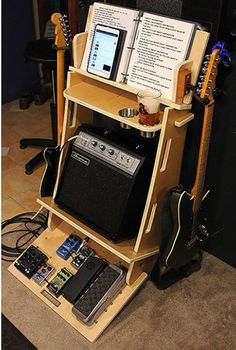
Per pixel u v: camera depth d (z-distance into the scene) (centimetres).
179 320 162
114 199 155
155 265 174
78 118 171
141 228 153
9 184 232
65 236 185
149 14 139
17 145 265
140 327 160
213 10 132
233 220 173
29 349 150
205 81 130
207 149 148
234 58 139
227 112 152
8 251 189
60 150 173
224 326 161
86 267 166
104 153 156
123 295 162
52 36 258
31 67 310
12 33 286
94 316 155
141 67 144
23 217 209
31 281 172
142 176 150
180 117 141
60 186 174
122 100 154
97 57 152
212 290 175
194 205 154
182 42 133
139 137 170
